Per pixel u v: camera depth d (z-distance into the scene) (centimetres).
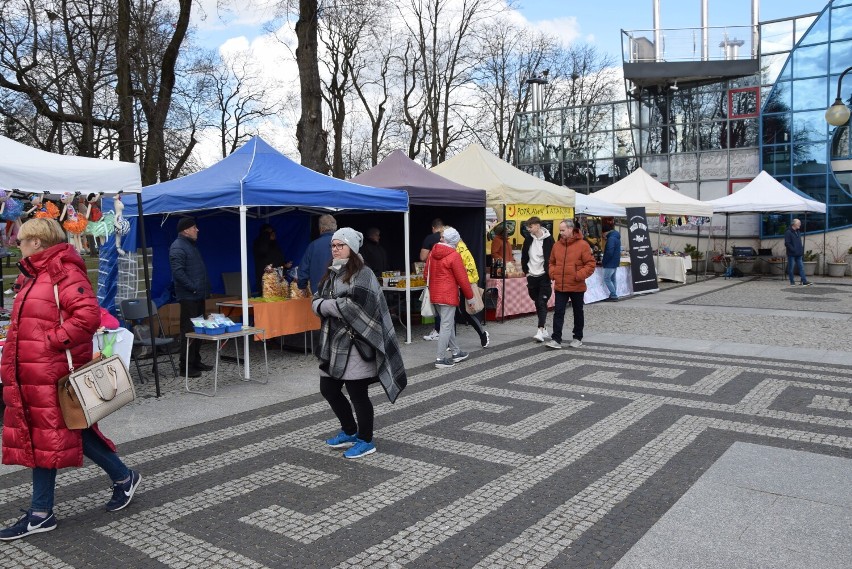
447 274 810
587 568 332
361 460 495
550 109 2769
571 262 921
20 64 1723
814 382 713
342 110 2759
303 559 346
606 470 466
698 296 1630
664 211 1778
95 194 700
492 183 1177
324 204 821
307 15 1427
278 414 624
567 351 918
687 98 2512
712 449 506
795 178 2325
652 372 777
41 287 368
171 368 834
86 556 354
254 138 905
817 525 376
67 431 369
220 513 405
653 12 2506
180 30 1574
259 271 1095
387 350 482
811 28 2264
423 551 353
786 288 1803
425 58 2812
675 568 331
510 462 486
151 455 513
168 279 1009
